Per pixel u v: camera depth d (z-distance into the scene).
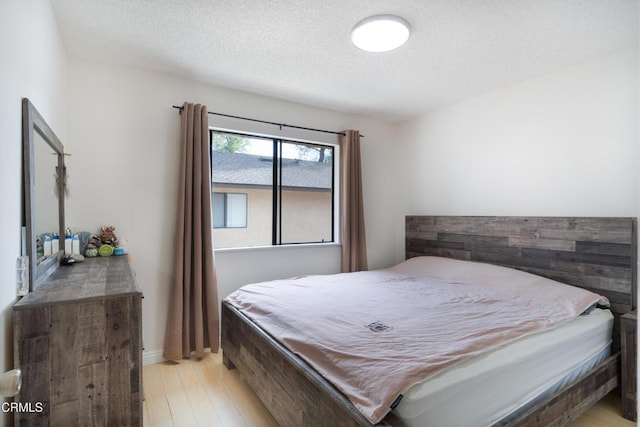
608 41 2.24
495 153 3.12
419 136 3.88
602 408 2.08
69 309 1.22
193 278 2.76
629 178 2.32
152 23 2.05
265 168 3.53
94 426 1.26
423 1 1.82
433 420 1.20
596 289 2.41
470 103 3.34
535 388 1.59
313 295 2.38
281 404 1.66
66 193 2.17
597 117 2.47
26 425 1.17
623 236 2.28
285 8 1.90
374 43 2.22
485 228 3.14
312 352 1.55
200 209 2.78
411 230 3.89
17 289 1.26
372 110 3.71
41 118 1.53
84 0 1.83
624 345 1.99
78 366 1.24
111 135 2.57
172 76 2.80
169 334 2.67
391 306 2.12
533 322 1.81
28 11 1.42
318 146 3.81
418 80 2.90
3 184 1.12
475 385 1.34
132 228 2.64
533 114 2.85
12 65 1.21
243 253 3.16
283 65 2.61
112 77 2.58
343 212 3.70
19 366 1.15
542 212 2.79
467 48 2.34
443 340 1.54
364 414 1.14
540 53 2.40
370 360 1.36
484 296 2.37
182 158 2.73
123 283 1.50
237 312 2.31
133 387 1.31
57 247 1.94
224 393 2.20
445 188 3.59
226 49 2.37
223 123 3.04
